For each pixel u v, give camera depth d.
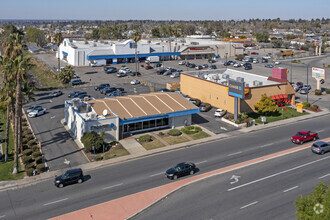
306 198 19.61
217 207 28.34
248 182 33.12
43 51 170.62
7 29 186.50
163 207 28.61
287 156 40.31
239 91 53.50
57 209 28.39
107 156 40.69
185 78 74.50
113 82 90.31
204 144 45.31
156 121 51.19
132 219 26.83
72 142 46.00
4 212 28.09
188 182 33.34
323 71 75.81
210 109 63.50
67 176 32.94
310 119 57.88
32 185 33.38
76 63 115.00
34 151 42.47
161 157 40.59
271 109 56.25
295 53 159.12
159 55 124.44
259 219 26.28
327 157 39.84
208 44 140.25
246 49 170.00
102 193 31.25
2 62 39.91
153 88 82.62
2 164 39.19
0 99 45.09
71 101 52.31
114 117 45.50
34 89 45.59
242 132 50.22
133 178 34.53
